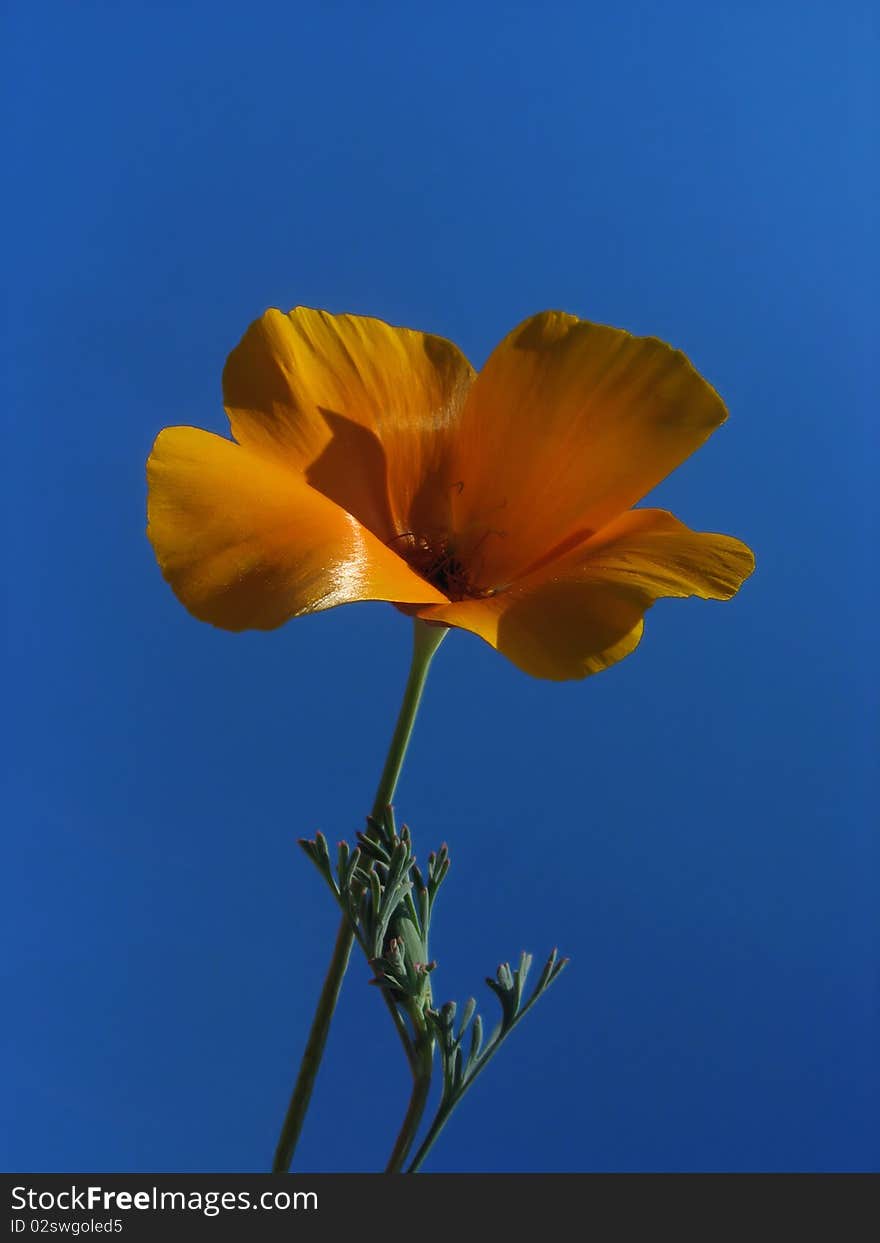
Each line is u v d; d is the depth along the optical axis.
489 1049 0.32
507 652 0.29
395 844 0.32
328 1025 0.32
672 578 0.30
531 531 0.33
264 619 0.29
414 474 0.33
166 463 0.30
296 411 0.32
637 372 0.33
